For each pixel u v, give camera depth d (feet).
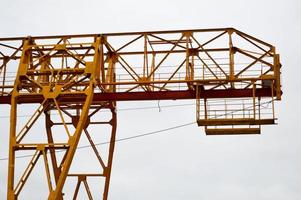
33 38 139.03
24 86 136.46
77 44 134.82
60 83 139.33
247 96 135.74
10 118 128.47
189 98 137.59
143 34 138.41
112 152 147.54
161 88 138.92
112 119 148.77
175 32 137.80
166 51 140.36
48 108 144.56
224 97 136.46
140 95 138.51
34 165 124.26
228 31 137.08
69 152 122.93
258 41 136.46
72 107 147.84
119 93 138.82
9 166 124.67
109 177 146.00
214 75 135.64
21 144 125.39
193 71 137.28
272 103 131.64
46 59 137.69
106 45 139.33
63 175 121.49
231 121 130.93
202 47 137.08
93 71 131.03
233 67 135.03
